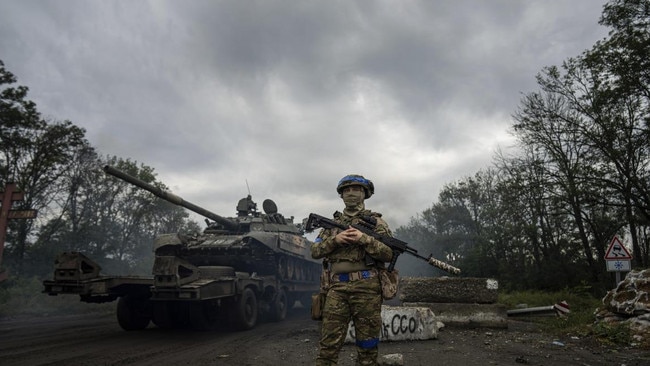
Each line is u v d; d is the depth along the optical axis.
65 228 27.23
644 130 18.78
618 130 19.56
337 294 3.46
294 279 15.34
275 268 13.40
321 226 3.72
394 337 7.68
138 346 7.96
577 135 20.67
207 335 9.72
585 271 22.81
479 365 5.86
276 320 13.34
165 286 9.10
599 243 22.56
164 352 7.24
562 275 22.94
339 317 3.43
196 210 12.76
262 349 7.29
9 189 16.92
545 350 7.15
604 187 19.97
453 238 37.00
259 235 12.34
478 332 9.31
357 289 3.43
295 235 14.80
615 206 20.92
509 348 7.30
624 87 18.61
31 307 16.69
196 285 9.12
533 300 17.72
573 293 18.55
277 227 14.91
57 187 26.08
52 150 24.64
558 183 20.95
